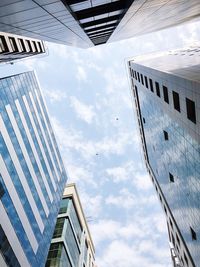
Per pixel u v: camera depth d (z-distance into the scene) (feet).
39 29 74.13
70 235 246.68
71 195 277.85
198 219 128.36
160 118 161.27
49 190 189.16
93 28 95.04
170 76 103.19
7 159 134.21
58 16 63.26
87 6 63.72
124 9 74.18
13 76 170.81
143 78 178.19
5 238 115.24
